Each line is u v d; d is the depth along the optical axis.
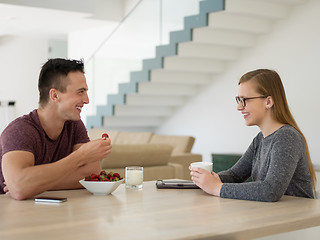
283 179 1.80
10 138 1.87
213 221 1.42
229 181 2.16
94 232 1.26
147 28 7.10
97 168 2.11
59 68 1.94
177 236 1.24
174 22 6.57
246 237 1.35
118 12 8.56
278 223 1.43
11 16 7.75
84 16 7.80
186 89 7.91
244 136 7.05
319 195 3.29
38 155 2.00
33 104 10.54
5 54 10.29
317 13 5.99
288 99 6.41
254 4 5.98
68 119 2.01
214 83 7.63
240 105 2.04
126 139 6.63
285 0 6.04
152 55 7.02
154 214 1.50
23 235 1.23
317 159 5.98
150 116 8.84
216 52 6.89
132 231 1.28
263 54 6.75
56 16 7.80
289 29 6.37
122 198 1.79
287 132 1.91
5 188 1.93
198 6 6.14
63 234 1.24
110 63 7.94
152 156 4.08
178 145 5.73
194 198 1.81
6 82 10.32
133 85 7.32
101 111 8.14
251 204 1.71
